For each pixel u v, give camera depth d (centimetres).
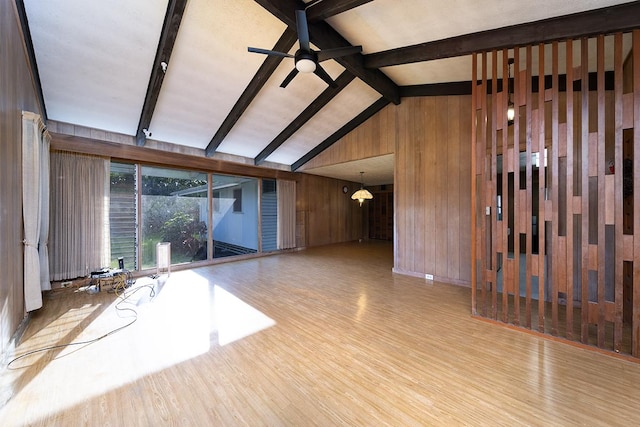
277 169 695
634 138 212
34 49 279
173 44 292
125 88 354
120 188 452
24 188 259
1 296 197
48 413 157
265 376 192
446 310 317
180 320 287
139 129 426
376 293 379
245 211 651
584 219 231
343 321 286
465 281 413
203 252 568
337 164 630
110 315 300
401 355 219
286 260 621
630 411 158
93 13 259
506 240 272
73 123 396
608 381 185
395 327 271
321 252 732
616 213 217
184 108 416
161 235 502
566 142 239
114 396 172
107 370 199
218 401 168
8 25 212
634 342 210
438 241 441
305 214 791
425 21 278
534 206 541
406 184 477
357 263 586
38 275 276
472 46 288
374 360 212
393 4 258
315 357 217
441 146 436
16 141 235
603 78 224
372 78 396
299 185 774
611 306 219
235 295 370
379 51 353
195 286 411
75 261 391
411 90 452
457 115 421
